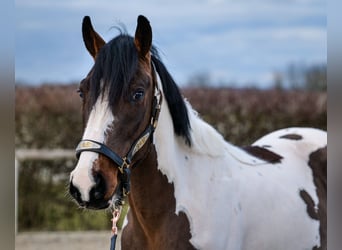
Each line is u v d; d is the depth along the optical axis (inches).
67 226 381.7
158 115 142.3
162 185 144.7
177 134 149.7
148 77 136.6
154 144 143.1
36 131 419.8
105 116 127.8
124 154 131.2
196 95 441.4
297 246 160.7
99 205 125.4
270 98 440.1
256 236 152.4
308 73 690.8
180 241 143.4
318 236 167.3
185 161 150.0
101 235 357.4
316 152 185.6
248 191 154.3
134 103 132.0
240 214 149.9
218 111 424.8
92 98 129.5
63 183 388.2
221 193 149.0
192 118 153.8
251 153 173.8
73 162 390.3
